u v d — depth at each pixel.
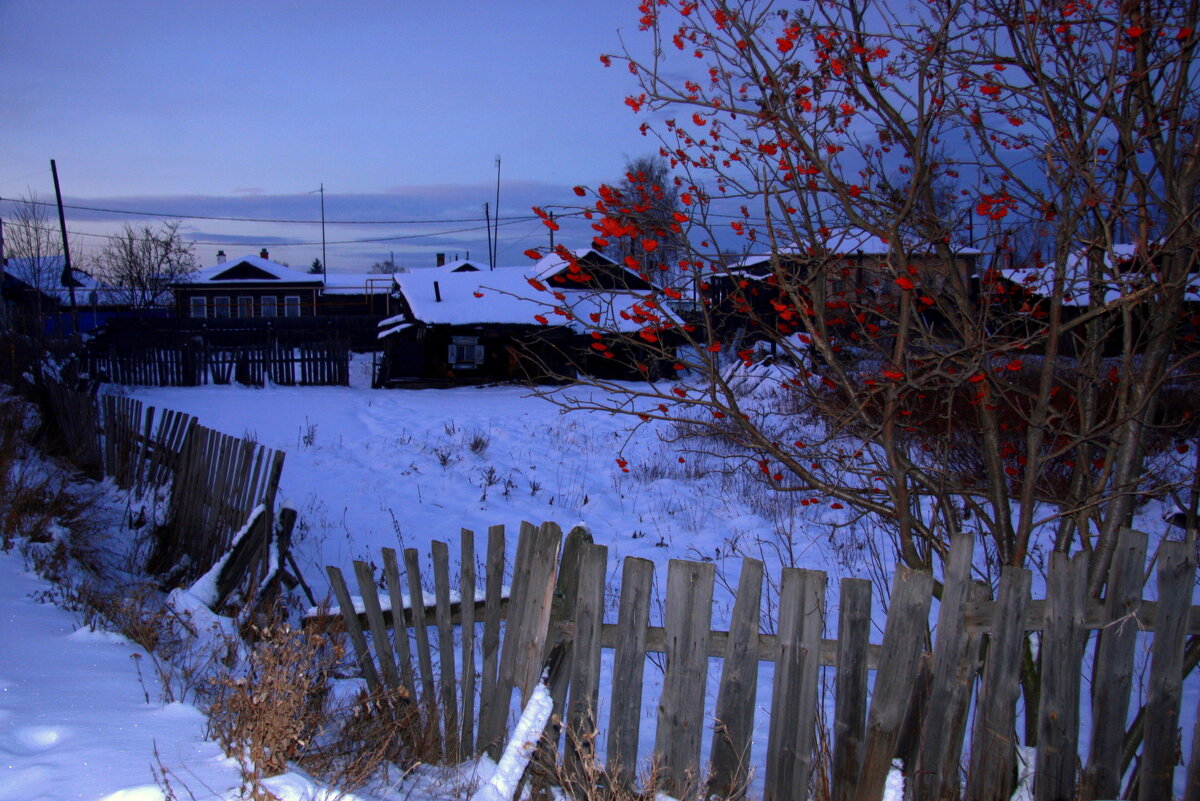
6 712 3.46
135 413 9.67
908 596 2.88
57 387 12.53
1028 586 2.91
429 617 4.16
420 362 28.48
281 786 2.88
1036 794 3.01
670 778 3.18
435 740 3.91
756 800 3.80
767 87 3.53
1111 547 3.35
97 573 6.56
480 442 15.45
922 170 3.47
